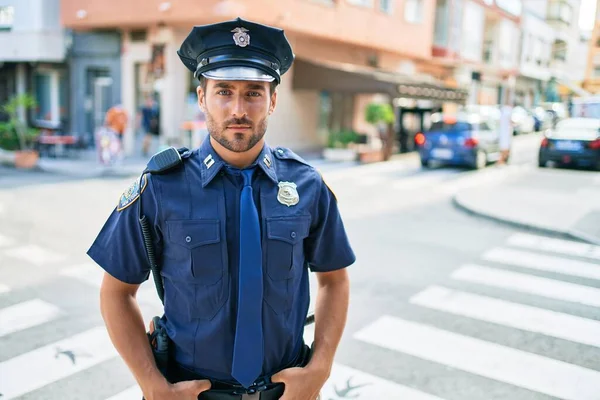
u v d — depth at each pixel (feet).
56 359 12.44
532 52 119.24
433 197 34.55
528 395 11.37
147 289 17.02
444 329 14.52
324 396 11.18
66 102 55.98
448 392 11.44
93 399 10.90
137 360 5.29
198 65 5.30
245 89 5.20
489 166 50.44
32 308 15.26
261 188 5.42
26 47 53.52
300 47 54.70
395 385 11.68
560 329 14.66
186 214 5.18
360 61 65.16
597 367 12.62
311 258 5.99
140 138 50.93
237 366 5.20
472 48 91.40
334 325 5.94
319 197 5.77
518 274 19.40
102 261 5.38
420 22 71.41
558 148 47.50
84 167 42.70
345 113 65.26
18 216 26.12
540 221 26.94
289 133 55.77
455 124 48.01
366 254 21.57
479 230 26.17
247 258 5.19
